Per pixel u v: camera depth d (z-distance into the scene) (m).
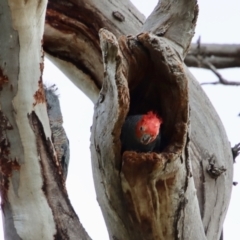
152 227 7.32
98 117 7.12
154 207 7.17
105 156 7.03
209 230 9.02
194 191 7.38
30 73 7.70
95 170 7.34
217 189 9.25
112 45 6.76
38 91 7.77
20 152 7.68
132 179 6.98
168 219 7.27
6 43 7.59
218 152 9.42
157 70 7.43
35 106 7.74
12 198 7.68
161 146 7.84
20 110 7.67
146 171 6.91
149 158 6.84
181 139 7.11
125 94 6.79
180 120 7.18
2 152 7.68
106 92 7.11
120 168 7.00
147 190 7.05
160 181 7.02
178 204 7.20
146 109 8.21
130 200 7.16
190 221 7.43
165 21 7.87
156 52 7.20
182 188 7.14
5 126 7.68
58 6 10.20
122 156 6.95
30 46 7.64
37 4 7.49
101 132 7.04
